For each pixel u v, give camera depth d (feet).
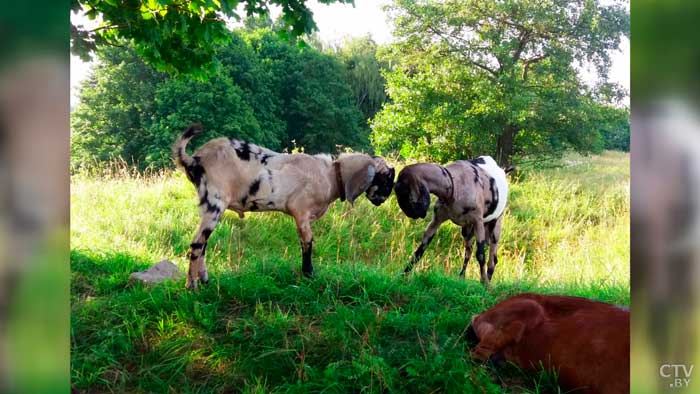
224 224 29.76
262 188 16.48
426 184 18.95
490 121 52.54
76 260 20.03
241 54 72.13
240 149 16.51
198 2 16.70
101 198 33.37
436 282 17.83
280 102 76.18
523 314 11.13
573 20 55.98
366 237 32.14
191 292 15.01
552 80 56.03
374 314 13.70
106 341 11.97
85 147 68.54
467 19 55.88
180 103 63.87
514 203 39.70
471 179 20.21
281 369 11.00
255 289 15.11
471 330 12.21
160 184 36.32
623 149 64.34
